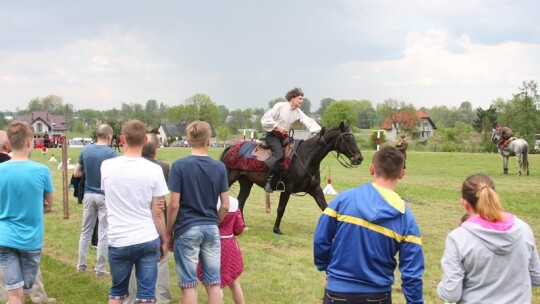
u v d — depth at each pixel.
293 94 9.48
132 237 4.28
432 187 17.55
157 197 4.40
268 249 8.52
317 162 9.45
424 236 9.60
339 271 3.38
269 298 6.03
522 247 3.30
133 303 5.45
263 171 9.55
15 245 4.46
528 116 54.75
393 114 84.56
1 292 5.34
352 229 3.33
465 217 3.93
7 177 4.49
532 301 6.05
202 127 4.55
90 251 8.11
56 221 10.71
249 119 120.19
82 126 108.69
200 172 4.46
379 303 3.31
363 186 3.44
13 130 4.59
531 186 17.67
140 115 124.00
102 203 6.53
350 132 9.35
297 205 13.44
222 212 4.64
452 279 3.35
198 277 4.99
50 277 6.62
